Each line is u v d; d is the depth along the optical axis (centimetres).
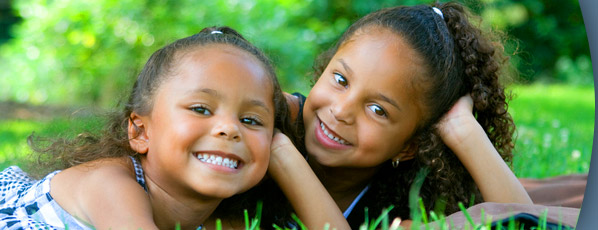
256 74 236
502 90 308
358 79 264
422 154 284
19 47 839
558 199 334
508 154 317
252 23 742
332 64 275
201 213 241
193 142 222
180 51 240
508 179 276
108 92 779
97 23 770
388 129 269
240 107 227
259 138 230
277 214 279
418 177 283
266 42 716
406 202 296
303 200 252
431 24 284
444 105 285
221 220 267
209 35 254
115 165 233
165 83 234
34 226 225
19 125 698
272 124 242
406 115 272
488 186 276
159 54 247
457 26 295
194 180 221
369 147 267
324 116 269
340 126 264
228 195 223
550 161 448
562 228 207
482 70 299
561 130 630
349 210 297
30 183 269
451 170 293
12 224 233
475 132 281
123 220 205
